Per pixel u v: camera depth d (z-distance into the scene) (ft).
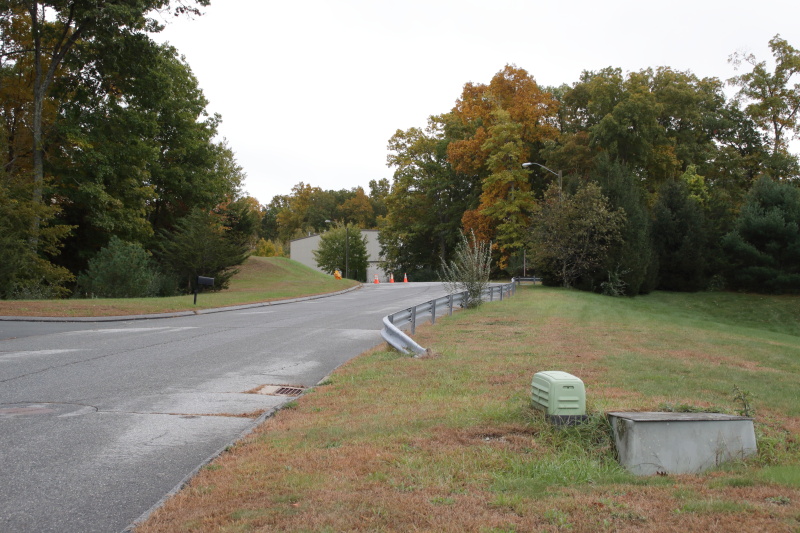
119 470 17.25
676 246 140.97
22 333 51.65
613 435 17.89
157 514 13.26
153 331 53.93
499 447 17.76
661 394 25.03
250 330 54.75
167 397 27.32
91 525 13.39
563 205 118.42
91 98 106.73
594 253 118.42
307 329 55.52
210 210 150.92
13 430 21.30
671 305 122.52
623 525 12.25
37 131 95.96
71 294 103.81
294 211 403.75
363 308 81.92
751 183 175.83
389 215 223.51
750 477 15.51
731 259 142.82
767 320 113.50
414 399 24.70
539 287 122.93
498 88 168.04
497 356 35.73
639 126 143.84
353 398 25.40
